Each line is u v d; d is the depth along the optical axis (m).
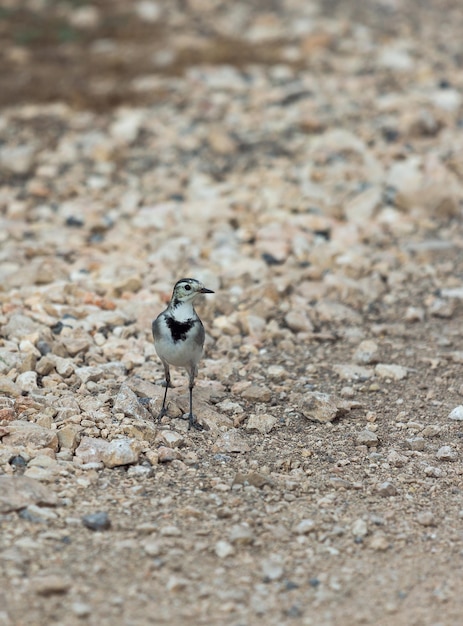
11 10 29.75
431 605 8.07
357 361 13.33
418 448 10.99
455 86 23.34
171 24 28.70
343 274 15.94
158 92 23.72
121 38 27.67
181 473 10.10
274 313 14.66
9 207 18.28
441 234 17.53
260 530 9.04
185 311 10.97
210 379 12.66
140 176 19.95
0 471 9.70
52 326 13.48
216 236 17.12
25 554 8.35
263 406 11.94
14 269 15.49
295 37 27.27
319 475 10.27
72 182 19.64
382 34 27.45
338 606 8.02
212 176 19.73
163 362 11.35
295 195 18.62
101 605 7.81
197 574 8.29
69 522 8.90
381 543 8.87
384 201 18.56
